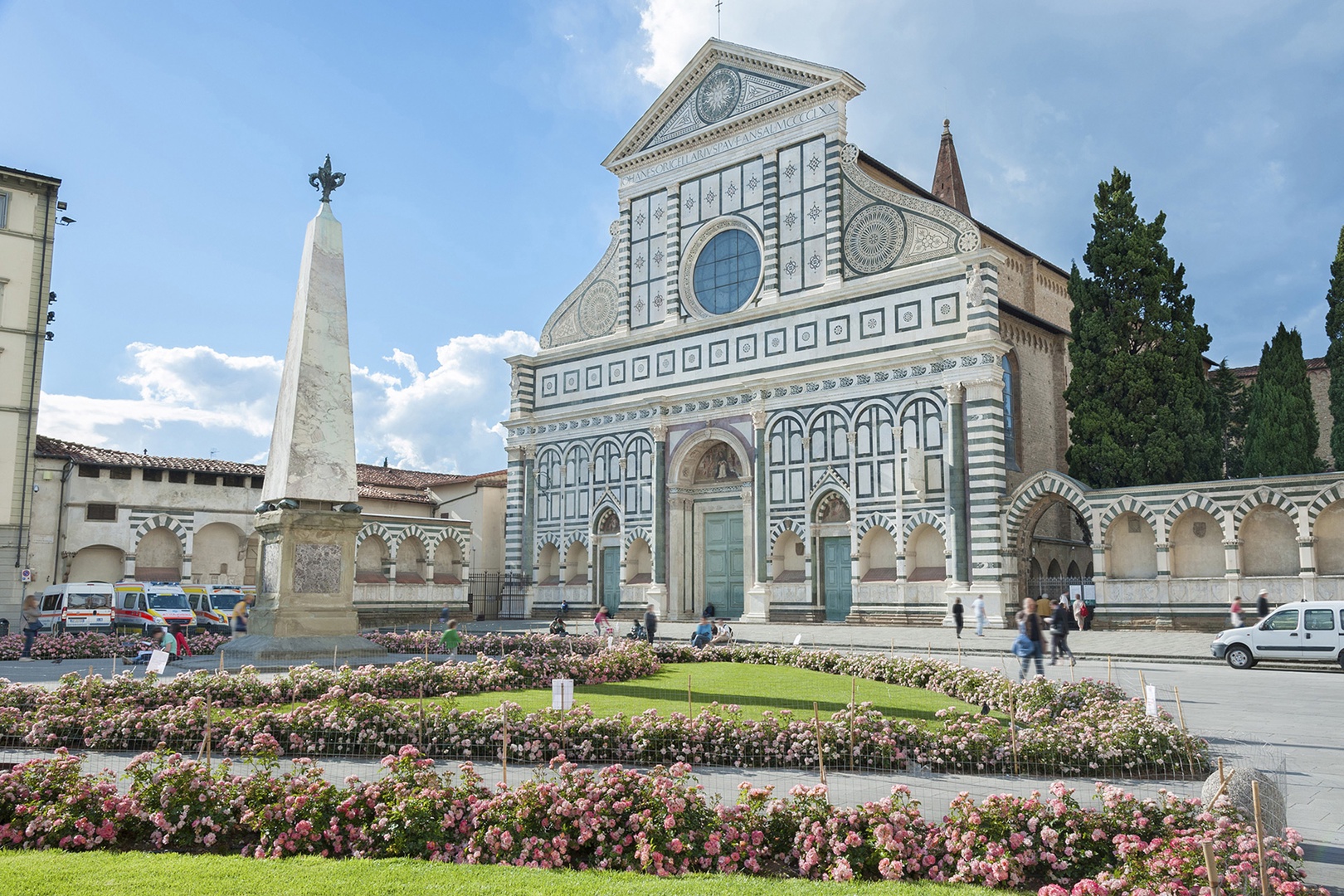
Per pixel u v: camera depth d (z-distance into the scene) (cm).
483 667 2405
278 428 2862
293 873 996
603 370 6431
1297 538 4000
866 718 1650
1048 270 6544
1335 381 4953
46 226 5381
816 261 5503
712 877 1026
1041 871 1034
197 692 1991
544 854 1078
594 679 2569
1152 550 4362
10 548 5075
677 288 6122
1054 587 4747
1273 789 1086
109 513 5381
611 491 6266
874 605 5000
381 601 5794
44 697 1831
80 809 1166
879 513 5038
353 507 2820
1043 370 5700
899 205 5209
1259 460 4916
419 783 1186
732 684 2569
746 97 5916
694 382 5919
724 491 5862
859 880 1021
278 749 1426
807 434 5372
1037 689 2061
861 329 5228
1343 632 2973
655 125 6400
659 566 5909
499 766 1595
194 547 5662
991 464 4666
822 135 5553
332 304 2855
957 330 4866
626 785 1154
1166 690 2538
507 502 6831
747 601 5522
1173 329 4828
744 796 1155
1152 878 926
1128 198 4906
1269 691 2517
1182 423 4644
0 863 1020
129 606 4438
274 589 2733
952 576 4709
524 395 6812
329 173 2919
